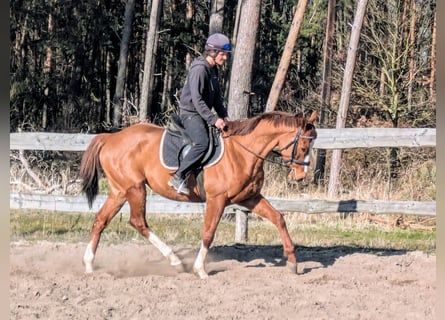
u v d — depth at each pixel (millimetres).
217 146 7012
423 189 14688
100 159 7496
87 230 10453
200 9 31500
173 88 31000
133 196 7336
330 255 8711
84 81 30719
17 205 9805
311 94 23266
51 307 6000
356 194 14078
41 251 8594
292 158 6992
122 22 30172
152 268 7762
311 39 28875
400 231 12055
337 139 8930
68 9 28328
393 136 8758
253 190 7121
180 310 5973
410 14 19125
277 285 6895
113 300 6270
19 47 28000
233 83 10539
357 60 19891
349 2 26281
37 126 27531
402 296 6543
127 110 24266
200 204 9719
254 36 10508
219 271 7613
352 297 6480
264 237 10297
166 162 7105
